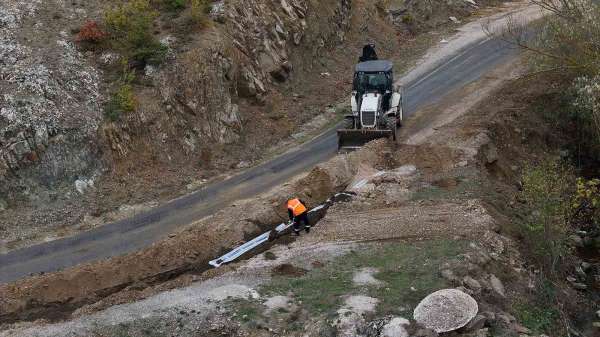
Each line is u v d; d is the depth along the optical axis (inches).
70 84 898.1
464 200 703.1
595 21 842.2
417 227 645.3
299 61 1250.0
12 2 1029.2
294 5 1284.4
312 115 1121.4
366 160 819.4
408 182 762.8
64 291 585.3
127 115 895.7
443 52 1435.8
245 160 955.3
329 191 767.1
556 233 650.2
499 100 1055.6
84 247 705.0
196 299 536.1
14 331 514.9
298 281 556.1
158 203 818.8
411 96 1153.4
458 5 1785.2
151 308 528.1
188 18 1062.4
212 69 1005.8
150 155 898.1
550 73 1008.9
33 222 767.7
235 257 619.2
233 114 1015.6
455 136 900.0
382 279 551.2
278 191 764.0
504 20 1660.9
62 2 1077.1
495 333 490.9
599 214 775.1
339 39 1414.9
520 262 615.2
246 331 486.6
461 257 574.9
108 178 851.4
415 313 492.1
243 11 1146.7
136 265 617.6
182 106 959.6
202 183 878.4
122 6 1073.5
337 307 508.4
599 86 779.4
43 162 816.3
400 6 1707.7
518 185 850.1
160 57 962.1
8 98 832.9
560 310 572.7
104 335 492.7
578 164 975.6
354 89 922.7
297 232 650.8
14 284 600.1
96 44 985.5
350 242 626.2
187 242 644.1
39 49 934.4
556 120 1010.7
